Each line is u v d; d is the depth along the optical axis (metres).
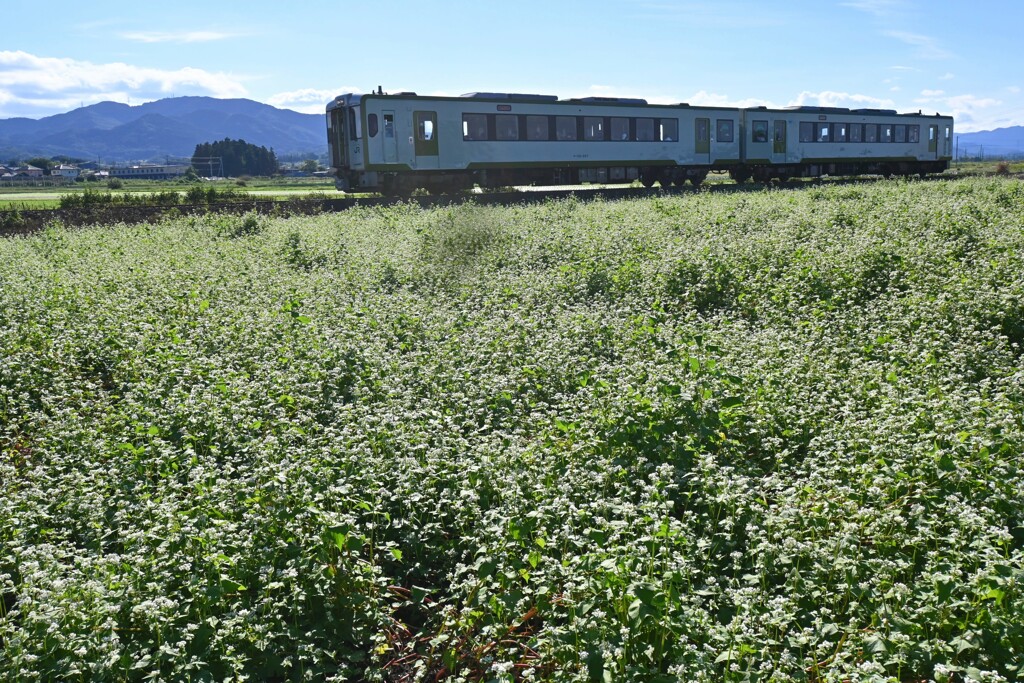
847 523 6.06
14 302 14.24
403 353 11.83
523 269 17.44
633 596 5.11
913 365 9.80
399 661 5.80
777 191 33.75
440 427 8.10
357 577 5.86
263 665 5.34
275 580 5.88
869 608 5.31
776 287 14.17
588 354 11.09
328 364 10.77
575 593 5.46
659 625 5.04
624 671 4.89
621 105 37.41
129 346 11.95
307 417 8.62
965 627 5.04
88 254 19.81
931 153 52.19
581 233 20.41
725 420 8.01
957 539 5.79
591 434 7.76
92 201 32.22
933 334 10.91
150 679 5.00
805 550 5.65
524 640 5.73
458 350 11.19
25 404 9.78
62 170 188.38
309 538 6.02
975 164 82.56
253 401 9.33
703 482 6.73
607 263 17.05
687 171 41.00
